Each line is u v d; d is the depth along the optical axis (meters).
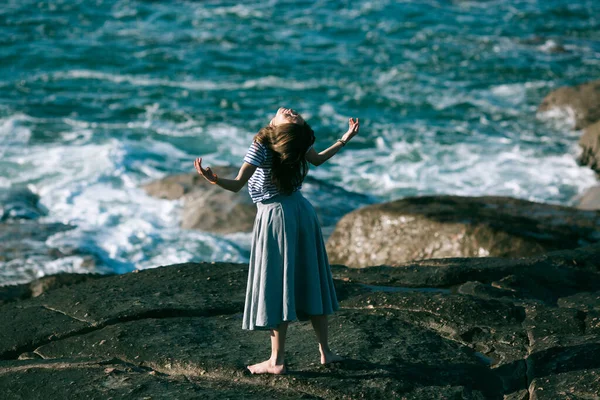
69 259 11.92
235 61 27.11
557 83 25.22
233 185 4.45
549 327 5.56
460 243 9.83
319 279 4.76
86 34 29.84
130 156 17.36
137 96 23.14
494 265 7.10
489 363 5.22
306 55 28.08
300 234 4.70
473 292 6.43
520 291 6.52
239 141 19.53
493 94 23.95
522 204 11.12
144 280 6.91
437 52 28.73
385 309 6.07
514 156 18.12
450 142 19.33
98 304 6.29
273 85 24.58
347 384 4.69
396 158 18.20
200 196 14.39
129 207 14.45
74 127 19.95
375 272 7.27
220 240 13.03
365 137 19.78
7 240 12.52
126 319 6.05
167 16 32.94
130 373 5.05
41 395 4.85
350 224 10.98
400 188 16.34
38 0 34.25
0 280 11.11
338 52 28.58
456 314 5.82
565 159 17.75
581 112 20.61
